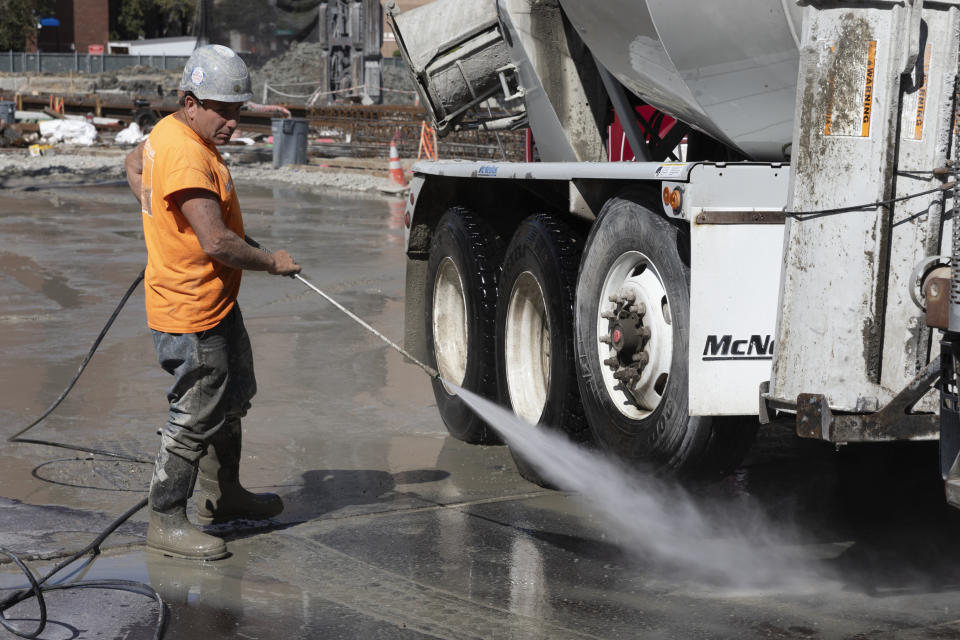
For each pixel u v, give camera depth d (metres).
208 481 4.89
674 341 4.61
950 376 3.59
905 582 4.25
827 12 3.84
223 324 4.53
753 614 3.94
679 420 4.61
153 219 4.39
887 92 3.75
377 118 27.66
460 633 3.79
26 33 74.56
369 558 4.54
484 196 6.46
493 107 7.39
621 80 5.70
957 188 3.51
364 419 6.82
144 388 7.41
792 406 4.05
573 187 5.32
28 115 38.69
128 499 5.25
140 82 53.47
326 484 5.56
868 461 5.97
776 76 4.68
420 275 7.22
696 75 4.95
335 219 17.91
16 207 19.11
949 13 3.75
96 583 4.16
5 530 4.80
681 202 4.37
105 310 10.16
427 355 6.91
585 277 5.21
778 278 4.41
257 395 7.33
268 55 47.72
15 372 7.80
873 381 3.90
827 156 3.89
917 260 3.87
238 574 4.36
